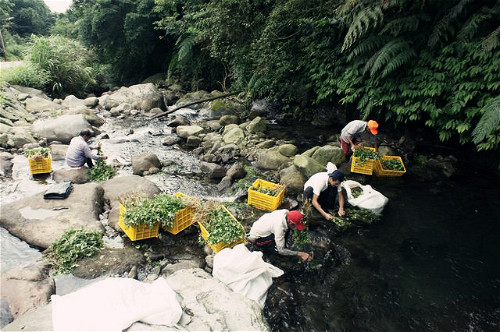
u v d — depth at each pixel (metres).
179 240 5.06
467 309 4.00
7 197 6.09
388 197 6.46
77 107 11.50
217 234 4.59
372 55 8.49
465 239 5.29
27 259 4.48
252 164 8.07
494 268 4.68
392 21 7.48
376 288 4.28
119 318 2.87
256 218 5.68
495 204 6.29
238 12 10.56
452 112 6.89
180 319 3.11
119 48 19.84
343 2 9.10
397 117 8.16
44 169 6.99
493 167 7.62
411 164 7.87
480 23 6.73
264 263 4.20
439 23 6.98
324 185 5.62
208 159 8.15
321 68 9.98
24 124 9.77
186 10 14.96
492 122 5.71
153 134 10.30
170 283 3.79
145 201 5.11
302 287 4.25
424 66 7.59
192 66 16.45
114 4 17.84
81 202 5.61
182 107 13.06
